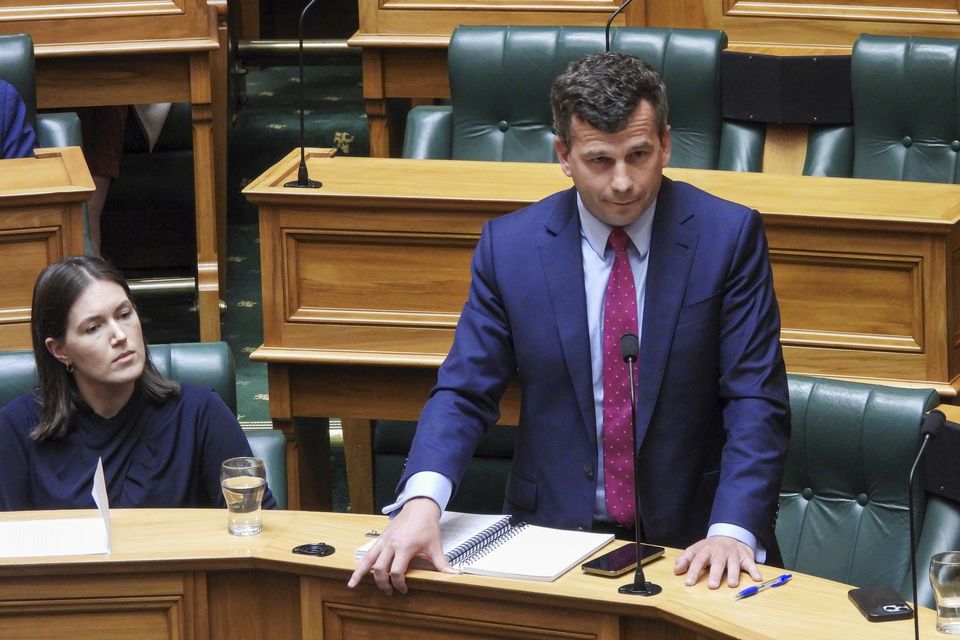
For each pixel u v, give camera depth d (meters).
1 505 8.22
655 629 6.20
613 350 7.25
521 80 12.98
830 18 13.65
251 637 6.84
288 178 10.84
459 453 7.02
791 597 6.17
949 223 9.51
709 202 7.34
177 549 6.80
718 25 13.97
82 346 8.05
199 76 14.30
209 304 14.37
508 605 6.33
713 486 7.40
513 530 6.87
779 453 7.00
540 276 7.34
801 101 12.53
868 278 9.83
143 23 14.16
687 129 12.83
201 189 14.36
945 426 8.50
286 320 10.69
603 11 14.06
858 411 8.83
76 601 6.79
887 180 11.31
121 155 15.98
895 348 9.83
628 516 7.30
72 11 14.14
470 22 14.30
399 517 6.69
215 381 9.19
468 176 10.88
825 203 10.06
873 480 8.82
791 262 9.95
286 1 24.17
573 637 6.29
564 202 7.43
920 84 12.20
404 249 10.44
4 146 12.55
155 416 8.37
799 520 9.04
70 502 8.23
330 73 23.41
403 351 10.59
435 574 6.41
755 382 7.14
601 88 6.77
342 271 10.57
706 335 7.19
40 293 8.12
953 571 5.81
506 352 7.45
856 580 8.77
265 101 22.14
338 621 6.68
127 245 16.64
